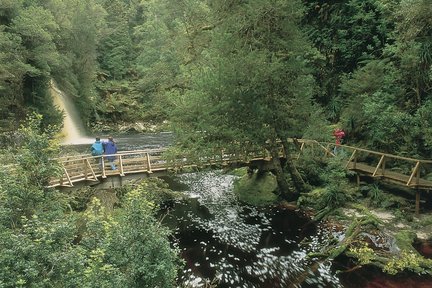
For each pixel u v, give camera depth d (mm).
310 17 20422
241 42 12234
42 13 27719
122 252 5125
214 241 11320
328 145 15273
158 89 37031
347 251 9570
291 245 10867
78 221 8055
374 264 8992
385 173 13016
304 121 13281
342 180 13430
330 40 19797
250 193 15688
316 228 12023
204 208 14555
